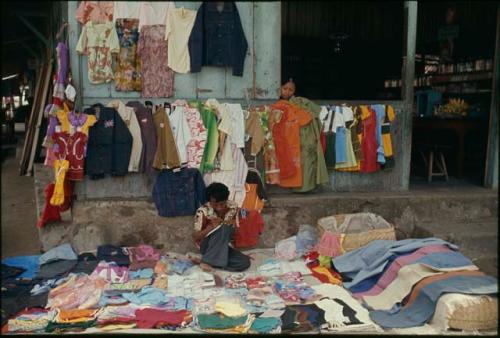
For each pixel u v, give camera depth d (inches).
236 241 185.0
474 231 187.5
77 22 180.4
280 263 176.2
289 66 355.9
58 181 170.7
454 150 295.9
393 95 378.3
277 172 193.3
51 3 322.0
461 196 204.8
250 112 188.2
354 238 172.7
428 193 208.4
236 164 187.3
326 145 199.0
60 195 171.5
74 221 180.5
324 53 362.0
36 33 329.4
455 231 187.3
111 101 182.4
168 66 187.9
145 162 181.3
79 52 180.5
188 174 181.9
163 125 179.0
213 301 142.3
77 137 174.1
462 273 140.8
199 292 150.1
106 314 133.0
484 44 299.4
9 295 145.6
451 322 127.9
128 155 179.6
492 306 128.8
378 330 129.2
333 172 207.8
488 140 223.3
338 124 197.8
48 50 329.1
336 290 154.3
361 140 201.5
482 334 127.0
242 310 135.6
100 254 174.1
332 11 339.3
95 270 159.6
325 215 196.5
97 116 177.0
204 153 184.4
